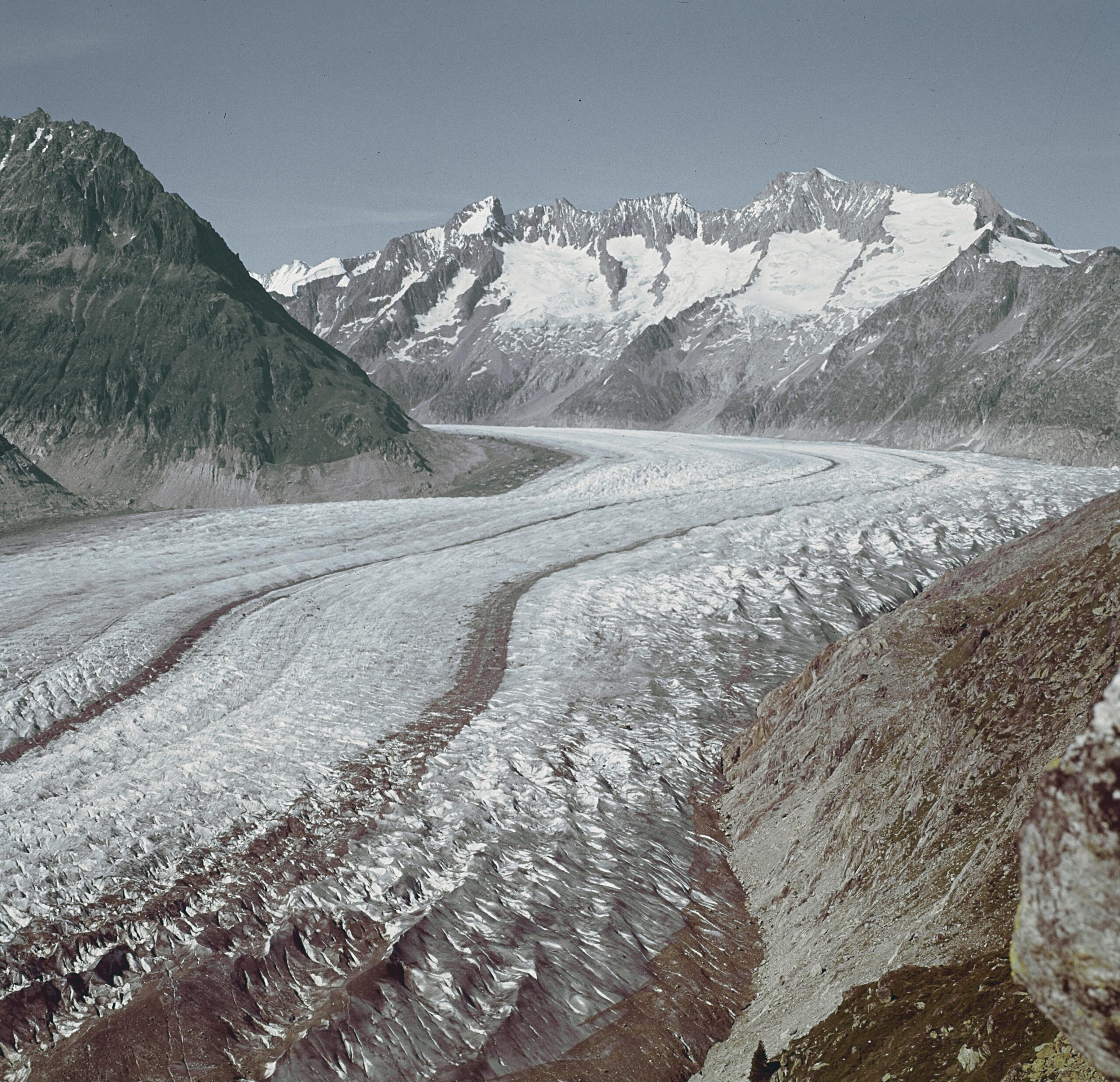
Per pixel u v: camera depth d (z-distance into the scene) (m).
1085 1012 3.89
